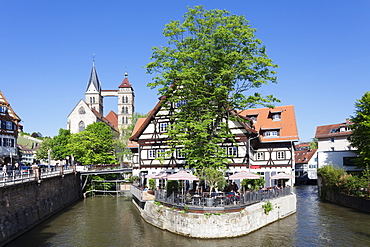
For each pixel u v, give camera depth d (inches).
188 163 1127.6
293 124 1721.2
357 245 886.4
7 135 2015.3
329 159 2198.6
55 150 2989.7
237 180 1465.3
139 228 1128.8
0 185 950.4
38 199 1266.0
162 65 1063.6
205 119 1069.8
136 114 2910.9
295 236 969.5
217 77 1021.2
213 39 1027.3
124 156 3036.4
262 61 1011.3
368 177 1462.8
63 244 946.1
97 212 1492.4
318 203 1686.8
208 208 946.1
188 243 895.1
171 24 1074.7
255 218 1040.2
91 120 4116.6
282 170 1669.5
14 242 969.5
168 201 1098.1
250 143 1541.6
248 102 1071.0
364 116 1547.7
